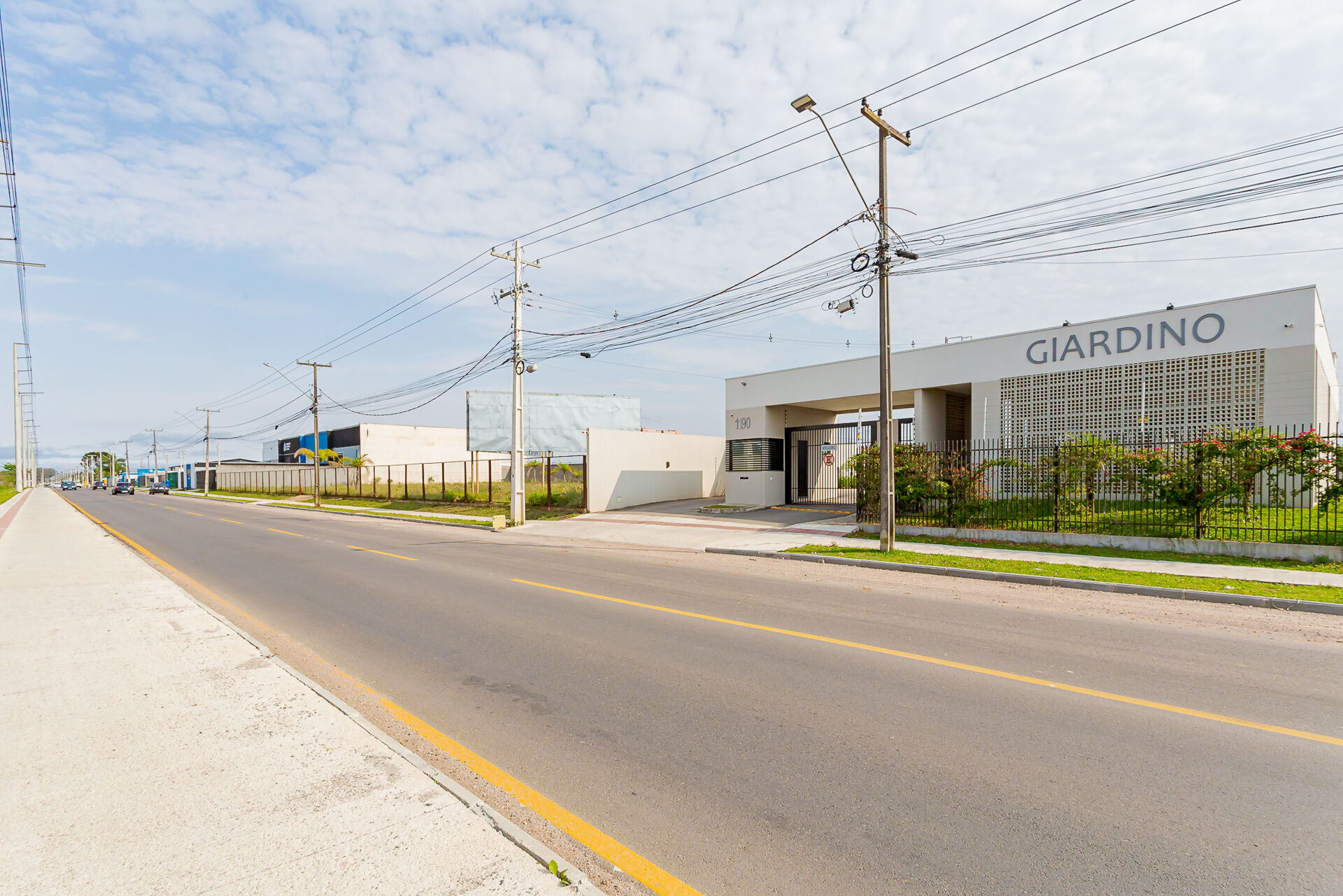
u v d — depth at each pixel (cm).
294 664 629
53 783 360
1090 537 1341
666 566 1285
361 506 3709
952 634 734
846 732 464
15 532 1977
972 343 1972
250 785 357
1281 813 358
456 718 495
